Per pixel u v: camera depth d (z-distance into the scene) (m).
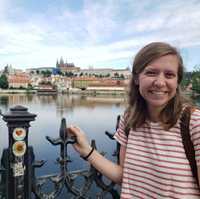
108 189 0.82
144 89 0.65
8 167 0.67
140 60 0.65
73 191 0.76
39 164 0.70
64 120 0.72
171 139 0.62
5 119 0.66
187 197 0.59
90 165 0.79
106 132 0.82
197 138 0.59
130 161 0.68
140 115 0.68
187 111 0.62
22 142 0.67
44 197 0.71
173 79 0.63
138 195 0.66
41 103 26.00
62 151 0.73
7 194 0.67
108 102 27.28
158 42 0.65
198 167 0.59
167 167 0.61
